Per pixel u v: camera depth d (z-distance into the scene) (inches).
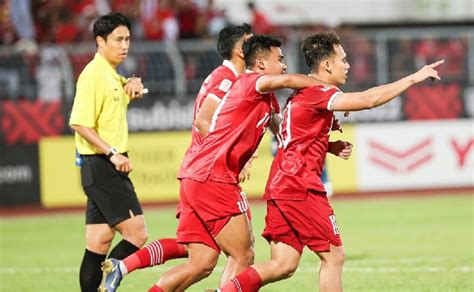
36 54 2561.5
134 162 2460.6
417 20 3122.5
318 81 943.0
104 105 1093.1
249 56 1000.9
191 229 991.6
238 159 979.3
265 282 968.9
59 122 2455.7
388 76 2662.4
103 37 1105.4
